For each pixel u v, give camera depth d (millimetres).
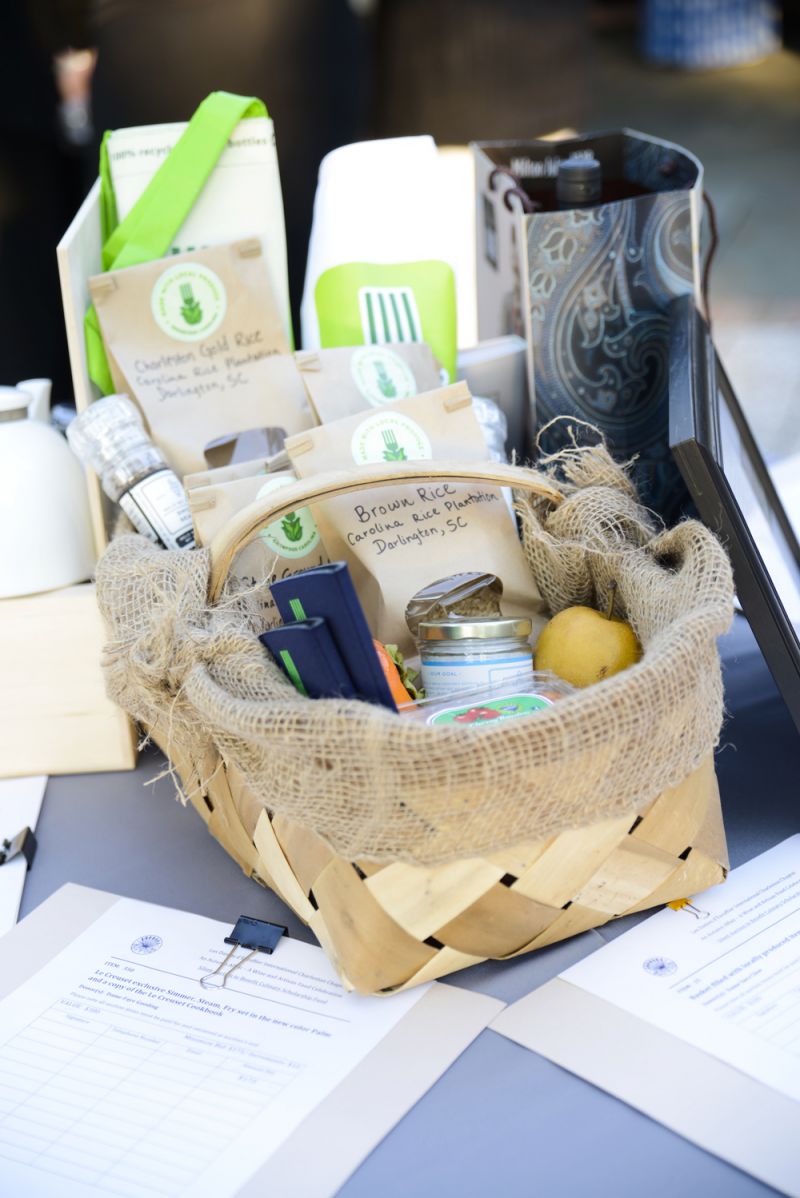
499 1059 634
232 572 814
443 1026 654
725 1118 584
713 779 714
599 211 1000
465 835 601
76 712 929
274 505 726
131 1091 626
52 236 1717
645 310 1031
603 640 749
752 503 914
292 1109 608
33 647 908
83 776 948
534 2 1957
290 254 1629
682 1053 624
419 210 1055
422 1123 599
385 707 644
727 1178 558
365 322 1010
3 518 889
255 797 660
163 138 996
